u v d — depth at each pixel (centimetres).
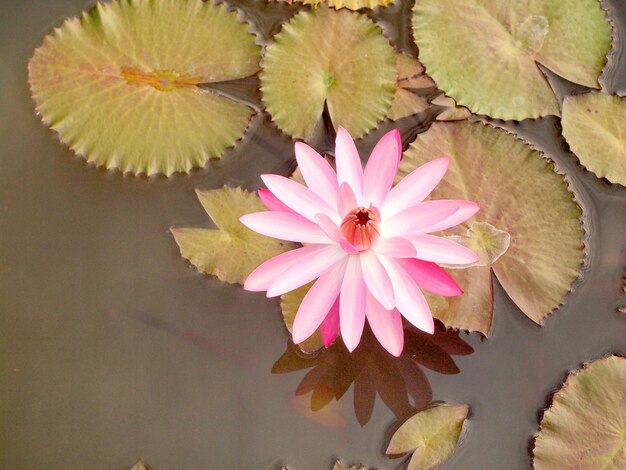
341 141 64
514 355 69
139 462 66
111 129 73
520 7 76
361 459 66
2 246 71
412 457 65
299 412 67
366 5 77
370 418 67
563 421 66
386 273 63
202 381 68
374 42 75
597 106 74
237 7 76
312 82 74
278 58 74
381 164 64
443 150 72
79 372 69
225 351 69
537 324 69
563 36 76
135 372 69
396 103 74
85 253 71
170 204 72
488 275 69
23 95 74
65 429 67
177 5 75
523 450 66
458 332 69
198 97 74
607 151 73
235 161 72
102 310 70
